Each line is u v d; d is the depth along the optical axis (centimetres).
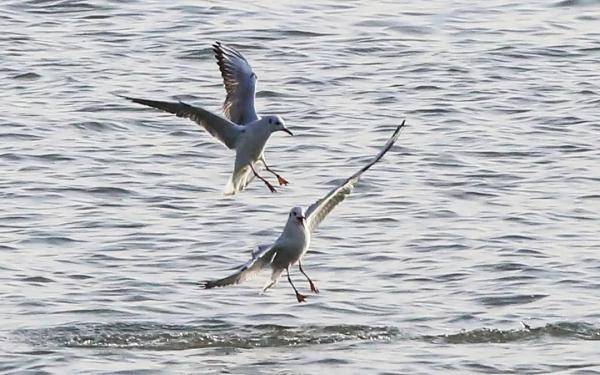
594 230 2197
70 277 1980
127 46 3319
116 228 2195
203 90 3005
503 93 3006
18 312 1844
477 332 1794
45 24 3497
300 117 2827
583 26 3569
